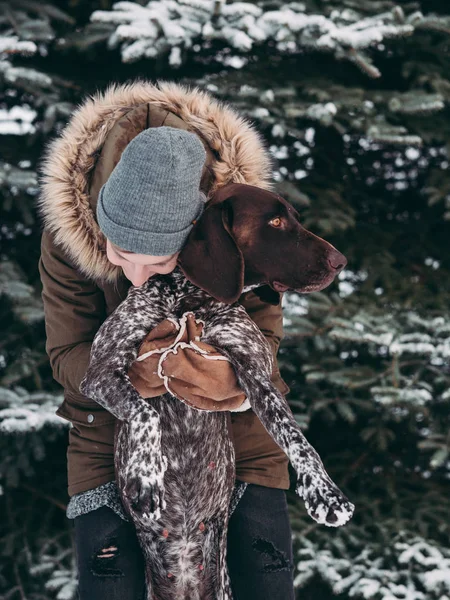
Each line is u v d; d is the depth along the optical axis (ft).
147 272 7.72
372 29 15.11
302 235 8.10
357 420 17.98
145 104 8.29
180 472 7.71
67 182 8.18
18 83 15.71
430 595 14.87
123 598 7.90
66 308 8.50
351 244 17.85
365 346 17.19
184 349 7.38
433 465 15.40
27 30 15.67
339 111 16.16
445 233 19.17
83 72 17.74
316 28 15.10
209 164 8.34
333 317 15.81
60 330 8.52
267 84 16.08
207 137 8.34
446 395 15.56
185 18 15.03
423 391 15.30
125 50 14.97
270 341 8.72
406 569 15.49
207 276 7.65
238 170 8.48
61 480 17.65
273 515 8.40
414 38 16.96
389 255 17.90
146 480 6.85
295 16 15.12
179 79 17.25
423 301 17.24
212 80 15.96
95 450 8.29
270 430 7.15
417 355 16.12
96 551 7.95
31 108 17.92
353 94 16.01
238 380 7.52
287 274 8.08
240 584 8.32
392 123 17.12
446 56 17.37
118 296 8.39
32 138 16.92
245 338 7.70
